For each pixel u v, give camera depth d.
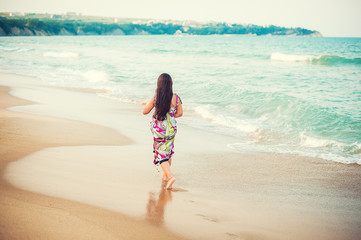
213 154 6.46
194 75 19.84
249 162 6.10
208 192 4.37
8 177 3.90
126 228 2.98
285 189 4.79
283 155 6.72
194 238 2.98
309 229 3.47
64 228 2.78
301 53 45.84
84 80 18.30
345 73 22.17
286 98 11.60
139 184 4.37
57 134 6.64
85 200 3.50
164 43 80.31
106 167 4.93
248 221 3.53
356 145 7.41
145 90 15.41
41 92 13.59
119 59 32.09
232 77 19.19
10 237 2.51
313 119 9.56
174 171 5.22
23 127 6.82
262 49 54.66
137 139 7.14
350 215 3.94
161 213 3.47
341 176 5.57
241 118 10.20
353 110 10.77
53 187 3.77
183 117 10.31
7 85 14.95
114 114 10.09
